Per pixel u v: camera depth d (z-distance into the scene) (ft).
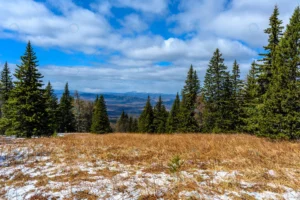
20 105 63.31
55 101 135.54
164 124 147.33
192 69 98.73
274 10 50.31
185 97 98.58
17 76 65.26
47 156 29.35
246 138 46.88
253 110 49.93
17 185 18.72
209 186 18.30
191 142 41.45
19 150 32.32
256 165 24.17
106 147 37.14
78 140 46.96
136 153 32.17
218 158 28.04
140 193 16.90
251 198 16.08
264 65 50.72
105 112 149.79
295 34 39.27
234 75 85.40
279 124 39.58
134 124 212.23
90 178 20.43
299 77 39.04
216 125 78.89
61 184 18.85
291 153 29.32
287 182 19.04
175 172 22.06
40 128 66.39
